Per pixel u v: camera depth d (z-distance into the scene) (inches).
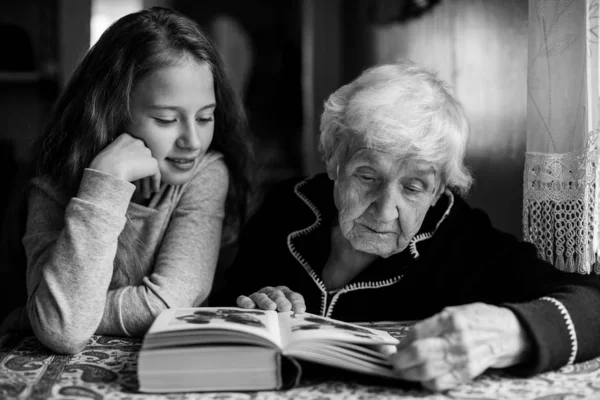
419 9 113.0
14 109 167.3
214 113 67.2
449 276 59.6
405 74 54.5
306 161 208.2
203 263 60.5
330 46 199.6
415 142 50.0
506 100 79.3
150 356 43.1
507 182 79.4
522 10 75.4
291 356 43.2
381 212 52.4
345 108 53.7
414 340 44.0
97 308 52.1
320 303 60.9
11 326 62.8
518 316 45.3
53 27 166.9
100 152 56.3
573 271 57.5
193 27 61.3
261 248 66.1
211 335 43.6
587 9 56.7
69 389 43.7
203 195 64.0
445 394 43.0
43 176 64.0
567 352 45.8
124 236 61.8
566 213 57.8
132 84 57.9
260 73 236.8
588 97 56.3
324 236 61.9
